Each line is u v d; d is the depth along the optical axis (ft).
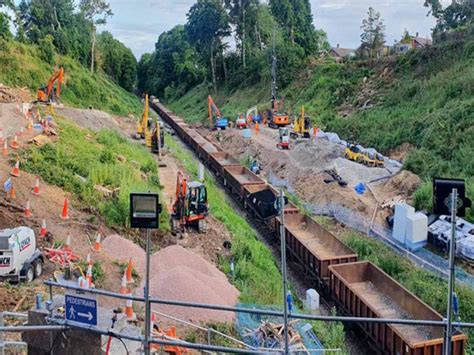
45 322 32.71
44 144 87.51
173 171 113.39
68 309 31.04
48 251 55.47
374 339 52.16
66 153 86.99
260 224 92.58
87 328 30.55
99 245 59.72
